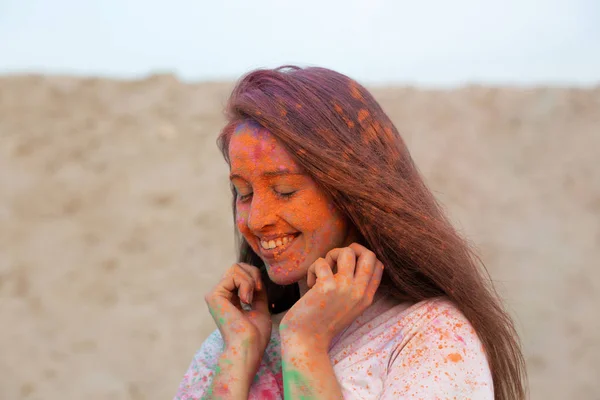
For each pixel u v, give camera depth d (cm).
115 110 1453
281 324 191
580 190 1323
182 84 1544
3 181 1234
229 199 1228
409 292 198
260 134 194
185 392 214
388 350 191
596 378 862
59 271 1053
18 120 1394
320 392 183
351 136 194
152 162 1313
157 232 1145
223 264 1081
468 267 201
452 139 1454
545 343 927
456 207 1257
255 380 206
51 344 905
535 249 1157
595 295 1034
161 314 971
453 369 180
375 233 195
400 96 1595
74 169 1282
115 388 828
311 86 195
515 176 1359
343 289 189
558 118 1539
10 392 821
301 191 194
